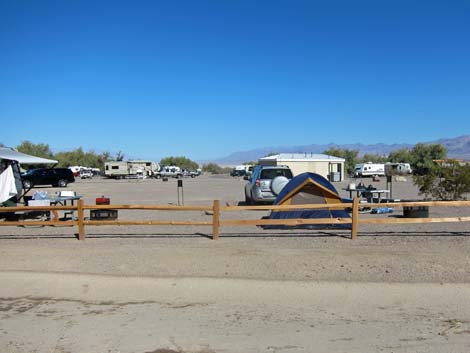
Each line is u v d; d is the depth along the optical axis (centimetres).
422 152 8238
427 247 927
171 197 2528
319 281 694
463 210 1623
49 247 952
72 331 512
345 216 1205
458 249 905
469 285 672
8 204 1391
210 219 1445
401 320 541
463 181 1736
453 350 456
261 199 1658
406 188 3138
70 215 1494
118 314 567
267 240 1016
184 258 836
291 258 830
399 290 652
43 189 3528
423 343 474
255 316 556
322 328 516
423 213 1361
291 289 659
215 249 914
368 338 488
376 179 4406
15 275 736
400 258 828
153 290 661
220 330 512
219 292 649
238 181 5134
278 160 4519
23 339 491
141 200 2302
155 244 974
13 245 981
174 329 516
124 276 727
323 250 900
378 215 1469
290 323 532
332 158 4728
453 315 557
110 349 464
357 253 870
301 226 1199
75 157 9606
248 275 729
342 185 3716
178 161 12012
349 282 688
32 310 584
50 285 687
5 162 1516
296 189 1199
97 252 892
